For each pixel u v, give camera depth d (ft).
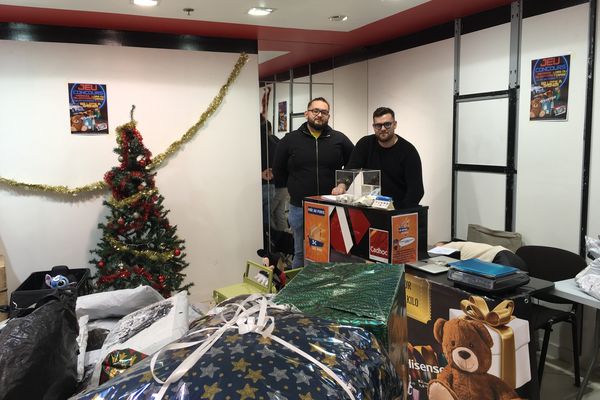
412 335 7.72
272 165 15.78
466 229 13.12
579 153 10.16
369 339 3.03
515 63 11.37
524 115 11.26
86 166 13.04
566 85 10.32
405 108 15.08
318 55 16.29
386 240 8.11
